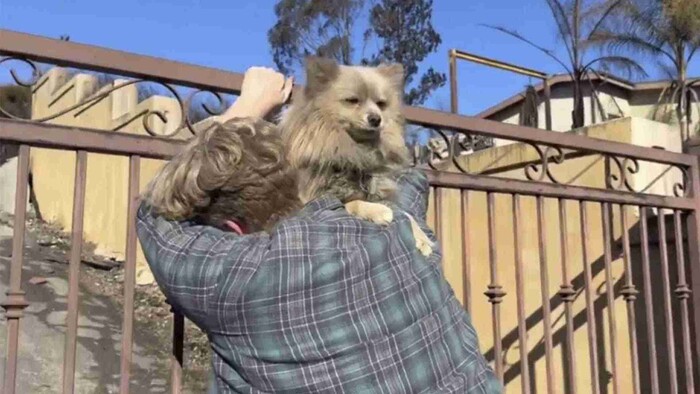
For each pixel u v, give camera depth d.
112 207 12.00
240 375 1.63
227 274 1.61
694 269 4.26
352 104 2.99
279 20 23.52
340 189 2.71
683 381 4.56
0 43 2.11
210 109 2.61
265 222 1.77
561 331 5.11
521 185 3.44
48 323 8.01
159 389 6.76
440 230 3.14
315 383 1.56
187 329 8.60
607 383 4.85
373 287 1.64
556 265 5.18
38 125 2.18
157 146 2.39
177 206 1.75
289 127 2.88
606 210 3.88
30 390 6.18
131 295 2.29
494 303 3.28
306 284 1.59
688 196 4.29
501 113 17.59
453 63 7.25
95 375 6.89
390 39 23.69
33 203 15.46
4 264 9.97
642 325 4.77
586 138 3.73
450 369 1.70
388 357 1.61
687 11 17.73
